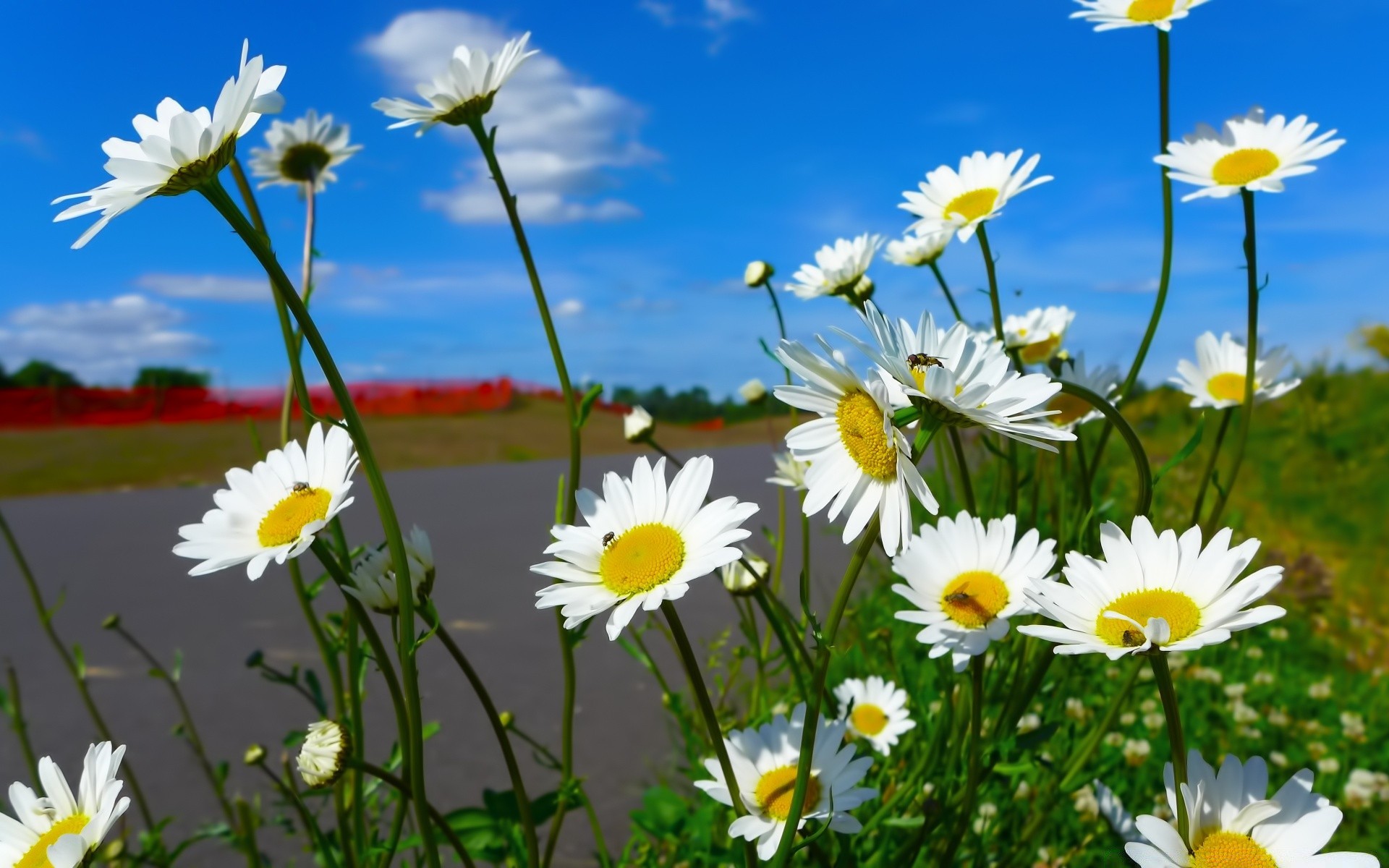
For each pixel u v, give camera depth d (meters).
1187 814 0.18
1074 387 0.23
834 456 0.20
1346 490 1.03
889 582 0.58
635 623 0.66
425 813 0.21
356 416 0.19
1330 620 0.71
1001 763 0.25
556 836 0.29
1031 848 0.32
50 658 0.68
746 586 0.27
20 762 0.50
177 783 0.47
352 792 0.29
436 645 0.68
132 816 0.44
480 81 0.27
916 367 0.20
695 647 0.61
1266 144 0.30
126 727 0.54
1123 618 0.18
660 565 0.20
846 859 0.23
